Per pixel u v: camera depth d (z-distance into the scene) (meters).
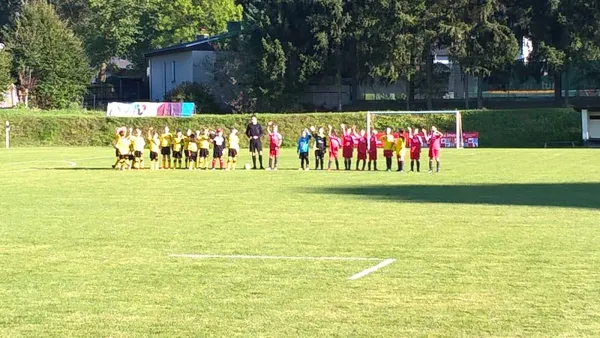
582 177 29.41
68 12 101.00
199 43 76.31
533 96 70.88
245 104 69.38
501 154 46.41
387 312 9.69
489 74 64.00
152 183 28.28
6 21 102.38
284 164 39.62
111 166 38.34
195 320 9.42
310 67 65.88
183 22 87.25
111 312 9.81
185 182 28.67
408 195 23.33
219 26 86.69
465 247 14.07
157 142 36.75
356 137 35.50
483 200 21.75
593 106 58.00
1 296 10.66
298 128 61.34
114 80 90.56
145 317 9.58
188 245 14.52
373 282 11.31
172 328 9.12
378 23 62.84
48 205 21.25
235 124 62.03
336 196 23.23
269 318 9.47
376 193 24.03
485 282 11.21
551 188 25.17
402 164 33.66
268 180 29.42
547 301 10.09
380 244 14.48
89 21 91.25
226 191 25.06
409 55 63.41
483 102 68.88
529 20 63.22
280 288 10.99
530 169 33.75
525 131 60.34
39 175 32.41
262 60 66.19
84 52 82.62
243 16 87.12
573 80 69.69
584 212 18.91
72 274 12.04
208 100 72.00
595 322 9.15
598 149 52.31
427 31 62.50
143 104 64.06
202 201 22.06
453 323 9.19
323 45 64.56
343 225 17.00
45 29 76.06
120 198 23.02
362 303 10.12
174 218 18.41
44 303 10.28
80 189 25.94
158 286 11.18
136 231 16.34
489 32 62.72
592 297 10.27
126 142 35.88
